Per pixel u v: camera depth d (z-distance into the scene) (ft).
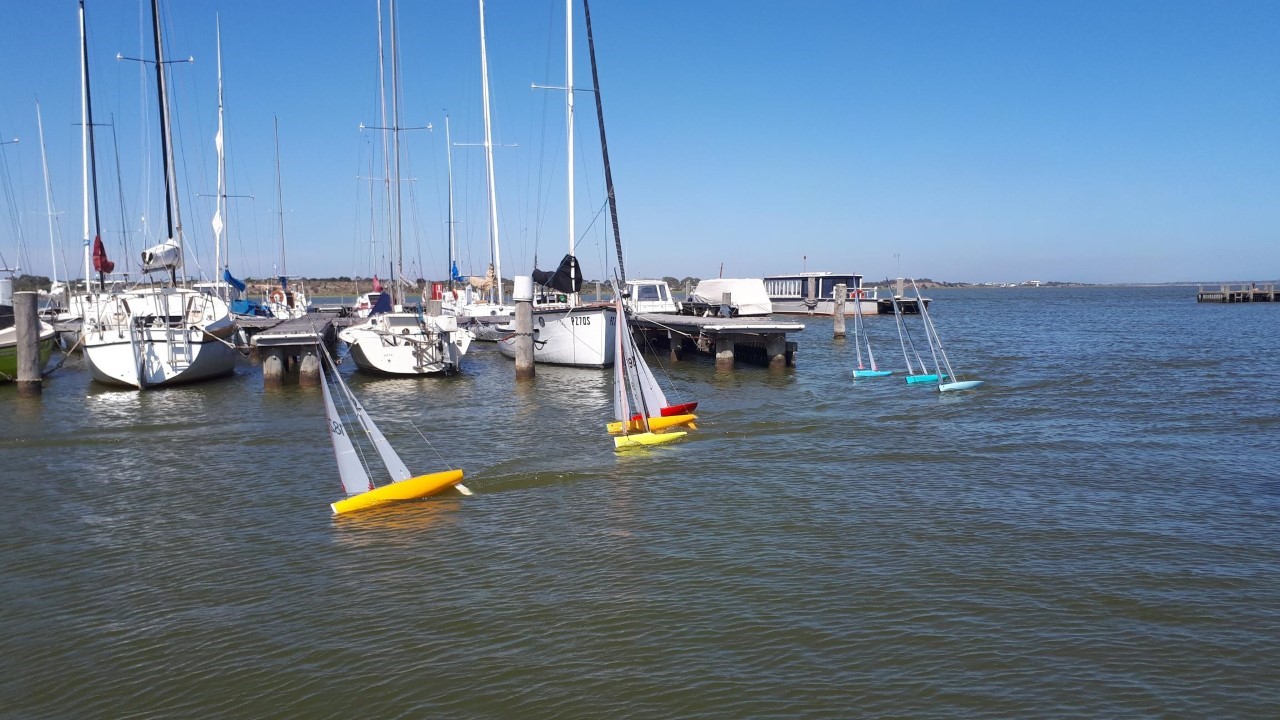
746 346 127.44
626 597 36.91
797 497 51.39
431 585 38.52
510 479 55.72
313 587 38.52
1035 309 367.66
